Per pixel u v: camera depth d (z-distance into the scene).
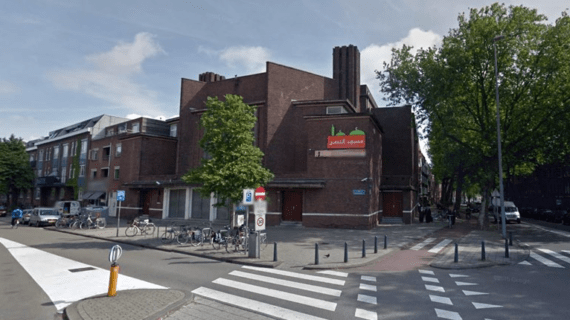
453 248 16.20
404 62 27.42
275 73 30.16
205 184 17.72
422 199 56.78
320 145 25.19
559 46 23.34
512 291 8.91
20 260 13.28
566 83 23.70
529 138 25.69
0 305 7.75
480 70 25.44
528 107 25.11
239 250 15.07
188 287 9.26
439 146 29.38
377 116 35.44
